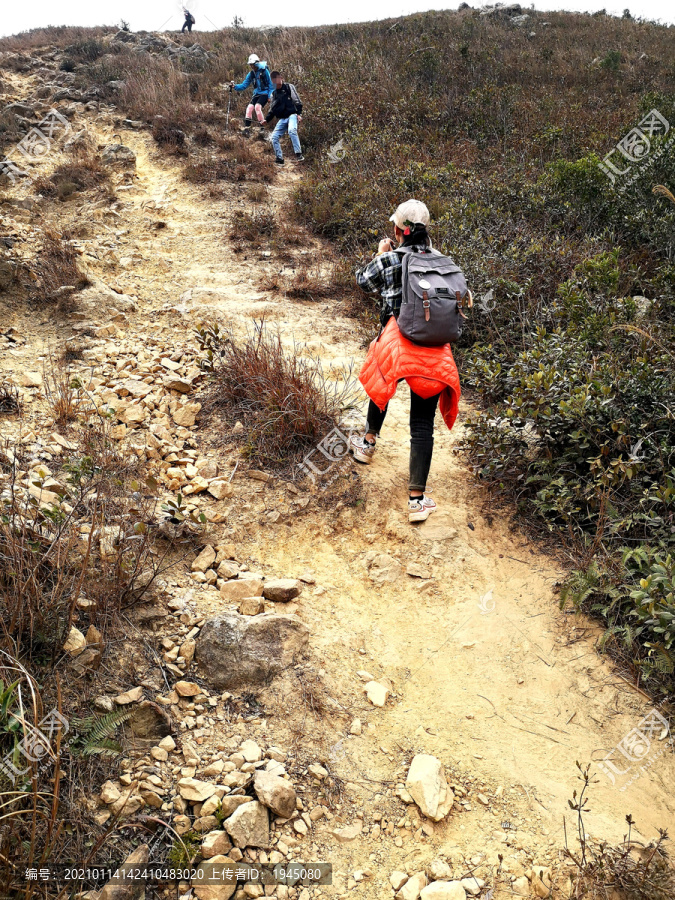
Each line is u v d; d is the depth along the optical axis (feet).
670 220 20.80
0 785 6.33
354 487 12.44
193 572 10.32
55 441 12.09
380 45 47.42
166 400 14.06
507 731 8.84
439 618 10.46
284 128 31.12
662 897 6.73
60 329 16.60
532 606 10.59
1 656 7.13
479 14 61.98
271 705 8.61
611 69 44.91
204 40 55.42
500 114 34.55
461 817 7.79
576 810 7.88
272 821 7.37
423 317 10.66
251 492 12.07
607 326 15.06
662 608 9.00
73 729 7.29
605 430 11.74
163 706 8.14
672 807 7.94
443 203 24.26
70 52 45.24
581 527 11.49
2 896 5.74
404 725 8.83
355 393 15.52
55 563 8.49
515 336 16.92
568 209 23.12
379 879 7.07
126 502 10.85
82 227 22.39
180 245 22.85
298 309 19.29
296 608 10.11
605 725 8.88
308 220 25.25
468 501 12.59
